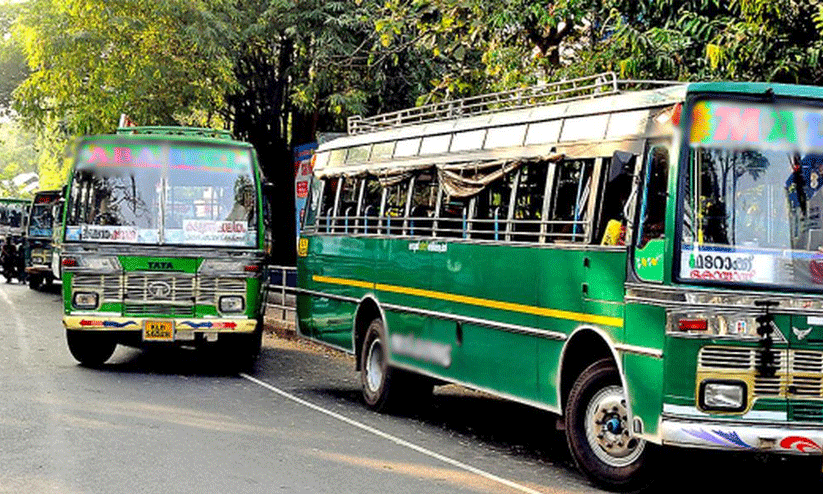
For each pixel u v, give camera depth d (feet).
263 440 32.22
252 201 48.19
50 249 110.42
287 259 94.73
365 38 79.00
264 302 50.29
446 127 37.70
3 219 141.59
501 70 52.21
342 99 77.97
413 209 39.14
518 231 32.04
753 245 25.48
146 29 83.20
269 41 86.58
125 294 46.42
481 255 33.91
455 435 35.76
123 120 58.75
